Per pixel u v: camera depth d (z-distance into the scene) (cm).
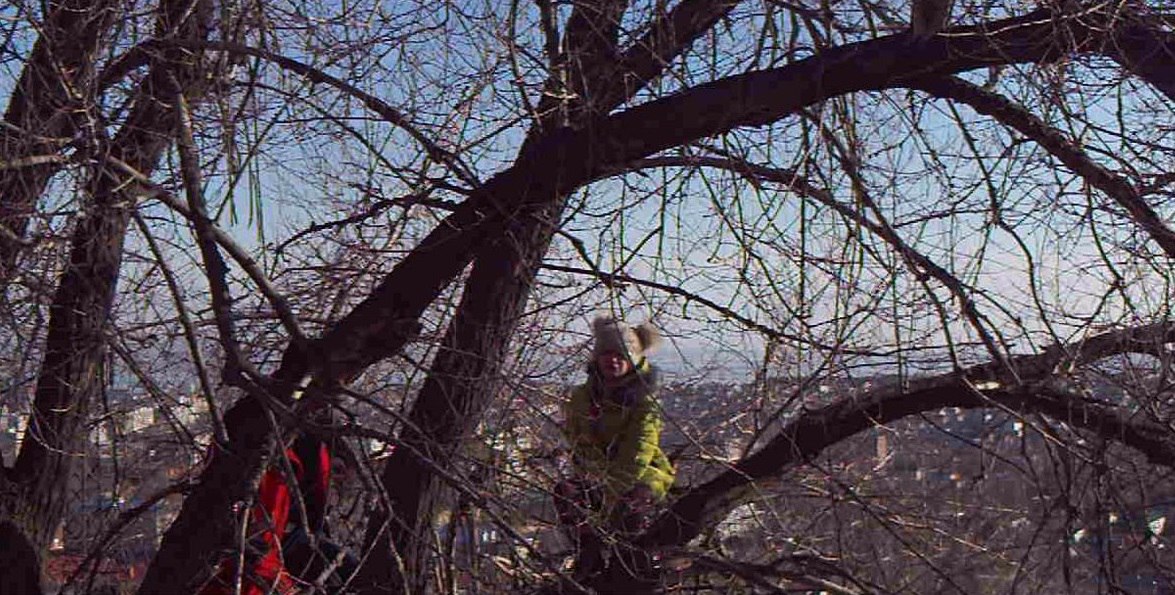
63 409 567
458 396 563
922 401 573
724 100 507
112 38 514
